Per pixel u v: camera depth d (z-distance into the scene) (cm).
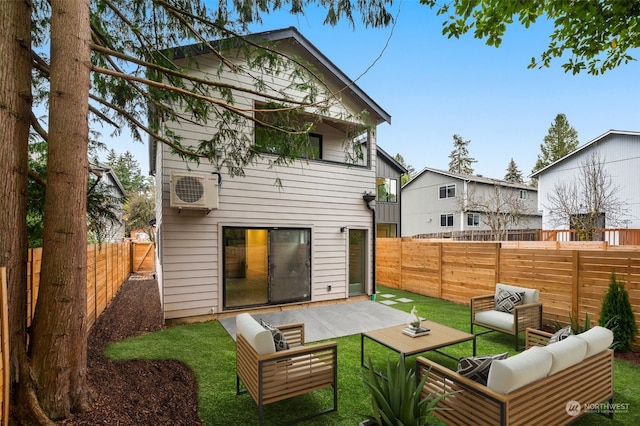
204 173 640
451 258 826
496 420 222
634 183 1571
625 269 482
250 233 692
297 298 744
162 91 434
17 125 244
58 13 255
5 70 237
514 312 486
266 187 708
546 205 1939
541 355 244
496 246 702
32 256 334
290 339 387
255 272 695
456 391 245
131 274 1383
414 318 422
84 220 262
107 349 447
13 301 235
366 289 852
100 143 438
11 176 238
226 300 659
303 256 755
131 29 388
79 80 259
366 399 335
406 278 975
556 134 3525
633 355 446
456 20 435
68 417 242
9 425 221
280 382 287
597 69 442
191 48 522
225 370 399
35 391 234
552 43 442
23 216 250
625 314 459
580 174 1773
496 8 394
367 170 859
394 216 1841
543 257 603
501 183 2312
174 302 605
